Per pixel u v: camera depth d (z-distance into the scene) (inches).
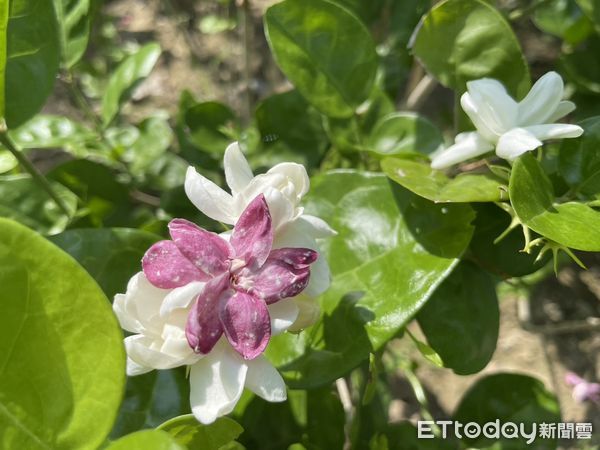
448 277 4.0
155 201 6.5
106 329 2.5
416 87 6.9
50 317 2.5
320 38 4.2
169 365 2.9
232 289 2.9
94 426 2.6
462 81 4.0
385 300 3.6
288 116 5.4
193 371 2.9
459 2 3.9
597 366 7.4
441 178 3.7
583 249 3.2
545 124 3.5
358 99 4.3
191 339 2.8
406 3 6.1
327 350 3.6
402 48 6.0
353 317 3.6
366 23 6.1
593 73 5.7
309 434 4.6
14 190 4.8
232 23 8.7
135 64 5.4
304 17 4.1
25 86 3.8
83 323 2.5
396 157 4.2
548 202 3.4
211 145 5.7
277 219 3.0
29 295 2.5
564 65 5.7
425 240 3.7
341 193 4.0
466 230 3.7
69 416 2.6
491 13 3.9
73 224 5.0
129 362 3.0
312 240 3.1
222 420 3.0
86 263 3.8
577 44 5.7
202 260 2.9
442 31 4.0
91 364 2.6
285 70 4.2
